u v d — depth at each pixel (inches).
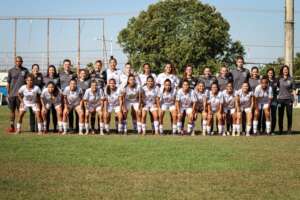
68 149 514.9
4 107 1508.4
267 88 693.3
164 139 613.9
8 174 389.4
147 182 365.4
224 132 694.5
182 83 703.7
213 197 325.7
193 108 691.4
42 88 708.0
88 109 689.6
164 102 701.9
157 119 699.4
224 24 2645.2
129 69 716.7
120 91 697.0
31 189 343.0
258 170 410.0
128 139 610.5
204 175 389.7
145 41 2640.3
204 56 2568.9
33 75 698.2
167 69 716.0
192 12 2640.3
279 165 432.5
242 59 711.1
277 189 347.6
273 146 551.8
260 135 687.7
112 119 983.6
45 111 690.8
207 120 695.7
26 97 690.8
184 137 645.9
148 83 698.2
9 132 700.0
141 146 541.3
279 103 707.4
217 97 693.9
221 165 429.1
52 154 481.7
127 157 466.0
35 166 421.7
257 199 322.3
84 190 341.4
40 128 692.7
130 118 1010.7
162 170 406.9
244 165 430.3
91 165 426.6
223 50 2669.8
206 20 2628.0
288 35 1030.4
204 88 700.7
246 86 684.1
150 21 2662.4
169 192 337.1
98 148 523.5
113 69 722.8
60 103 698.2
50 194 330.3
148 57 2576.3
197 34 2588.6
